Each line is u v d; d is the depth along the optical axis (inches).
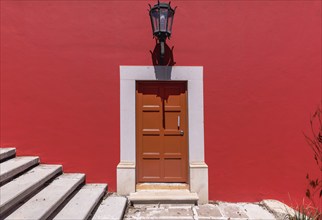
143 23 164.9
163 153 168.1
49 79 163.2
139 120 168.4
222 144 163.5
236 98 164.6
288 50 166.4
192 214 142.9
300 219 136.9
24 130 162.4
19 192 113.7
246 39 165.8
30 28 163.5
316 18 167.6
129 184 160.4
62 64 163.3
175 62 164.4
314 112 165.2
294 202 162.6
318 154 163.9
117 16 164.9
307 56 166.6
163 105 168.7
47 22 163.8
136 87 167.9
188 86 164.2
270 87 165.3
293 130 164.9
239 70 165.2
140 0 165.5
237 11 166.1
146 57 164.2
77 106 163.2
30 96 162.9
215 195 162.9
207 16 165.8
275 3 167.2
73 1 164.6
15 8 163.3
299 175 163.8
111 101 163.6
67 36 163.6
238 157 163.8
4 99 162.2
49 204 116.0
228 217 140.0
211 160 163.2
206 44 165.0
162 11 150.9
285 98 165.5
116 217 127.6
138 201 152.1
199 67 164.4
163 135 168.6
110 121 163.5
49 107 163.0
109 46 164.1
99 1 164.9
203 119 163.5
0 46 162.7
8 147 161.5
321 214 150.8
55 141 162.9
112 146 163.3
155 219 136.6
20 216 104.0
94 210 135.2
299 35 167.0
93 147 163.0
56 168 153.7
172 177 168.2
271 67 165.8
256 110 164.7
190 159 162.4
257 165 163.9
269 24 166.7
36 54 163.2
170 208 150.1
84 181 161.0
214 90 164.2
